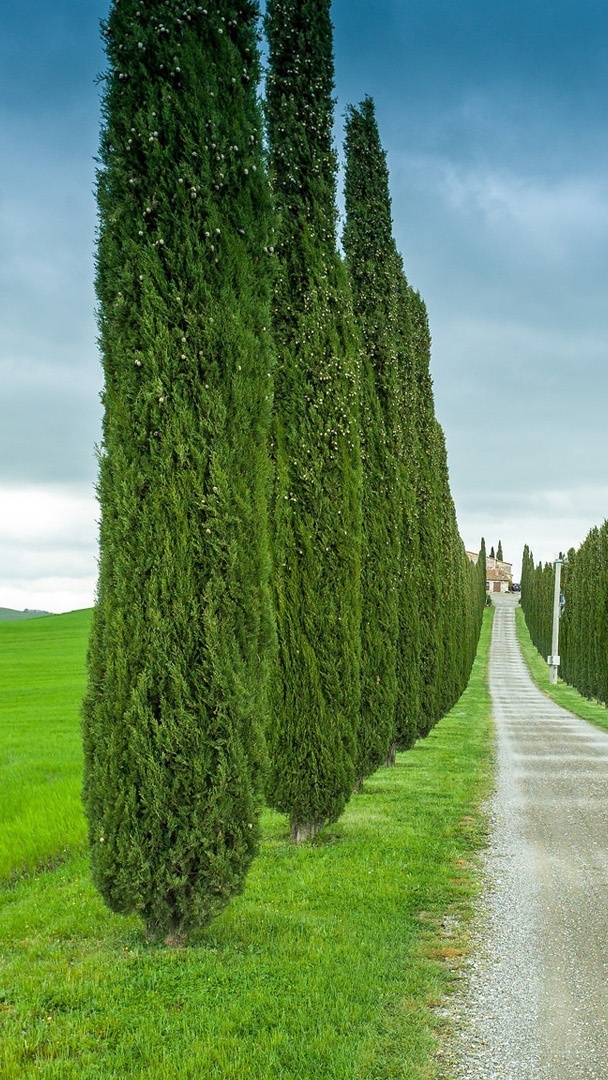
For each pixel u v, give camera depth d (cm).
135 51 671
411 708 1828
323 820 1105
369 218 1630
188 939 670
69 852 1112
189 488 651
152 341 654
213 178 682
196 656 644
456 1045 514
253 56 731
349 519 1117
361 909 777
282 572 1085
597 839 1123
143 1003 550
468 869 955
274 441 1120
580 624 4612
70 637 7750
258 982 586
